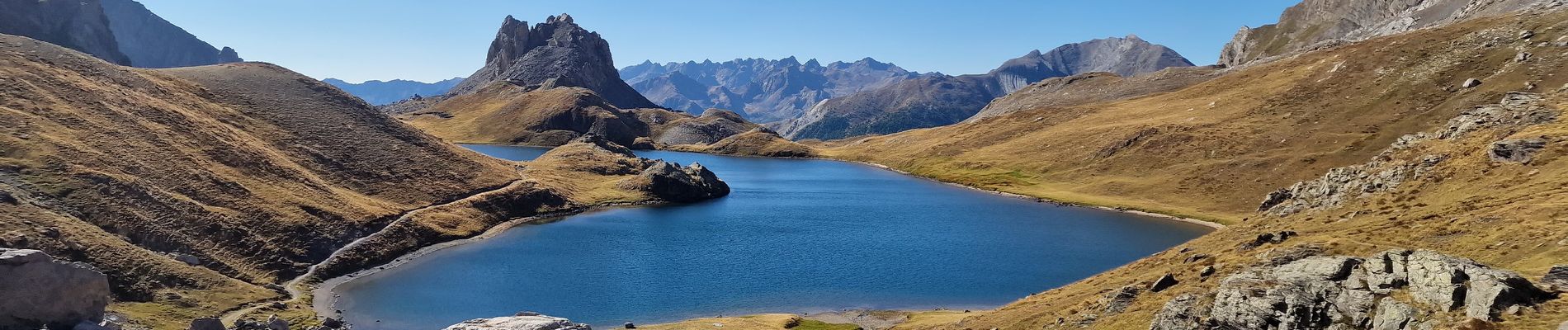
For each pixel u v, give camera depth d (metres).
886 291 81.50
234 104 138.50
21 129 88.62
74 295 50.00
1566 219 39.38
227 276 77.44
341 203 107.88
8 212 68.81
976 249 105.44
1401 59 173.62
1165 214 136.50
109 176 85.19
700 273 90.12
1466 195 53.53
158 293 66.31
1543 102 68.62
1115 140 194.50
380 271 90.50
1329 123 160.38
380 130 154.00
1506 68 145.50
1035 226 127.00
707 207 156.00
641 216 141.12
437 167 144.75
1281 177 141.25
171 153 99.69
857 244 109.75
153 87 125.56
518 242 111.38
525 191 143.25
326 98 160.12
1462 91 145.75
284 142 129.62
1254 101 195.88
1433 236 45.59
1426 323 26.72
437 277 87.38
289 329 64.38
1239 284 36.53
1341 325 29.25
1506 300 25.88
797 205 160.38
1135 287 47.75
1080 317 46.22
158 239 79.00
